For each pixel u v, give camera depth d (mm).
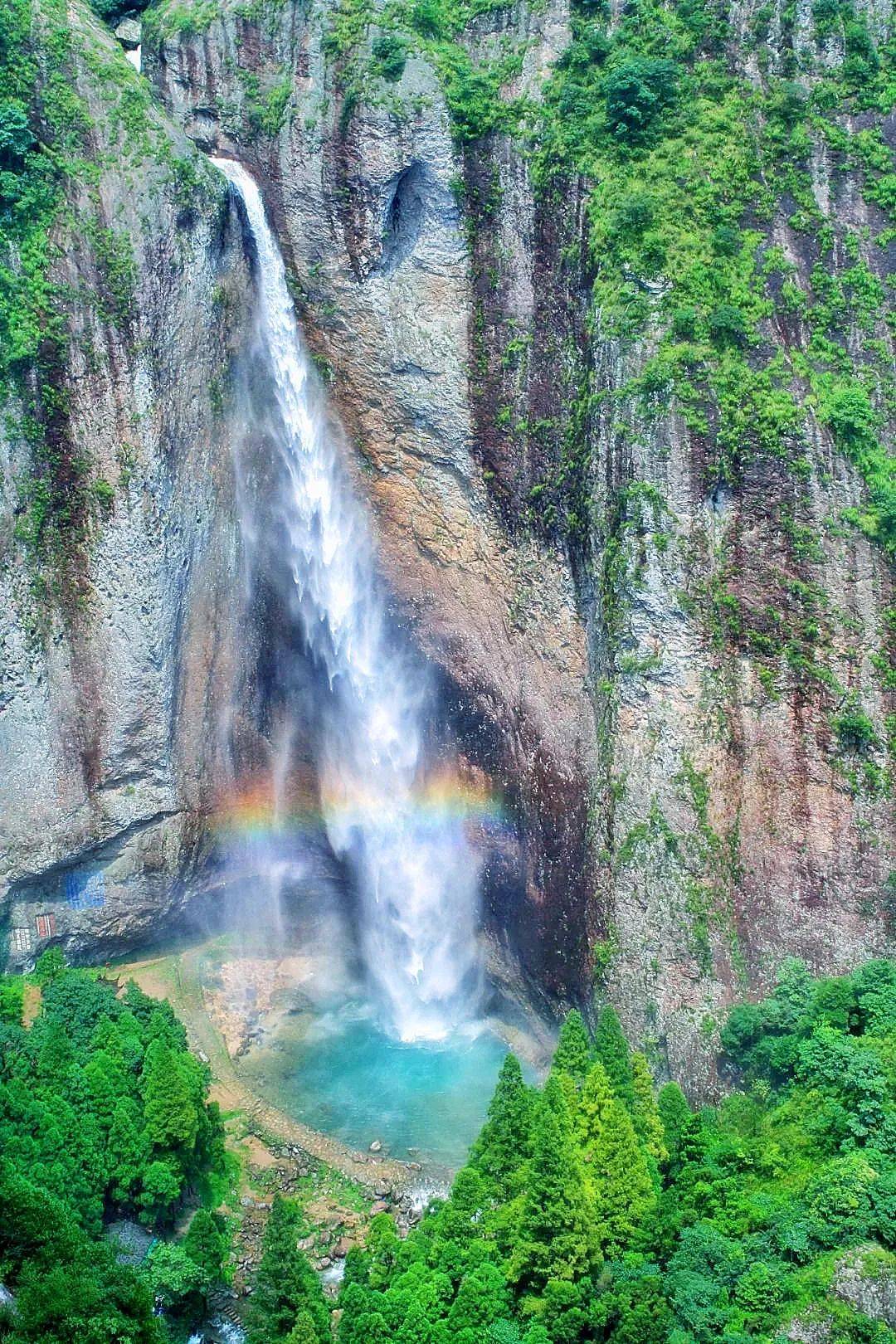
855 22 67938
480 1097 74250
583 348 68750
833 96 67312
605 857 69062
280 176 74812
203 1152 67562
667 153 68000
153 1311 57156
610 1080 61688
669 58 69438
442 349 73938
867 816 64250
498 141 71062
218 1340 59688
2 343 69562
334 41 72938
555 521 71062
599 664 69188
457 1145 71000
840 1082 60031
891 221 66250
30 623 72062
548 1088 59656
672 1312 54438
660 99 68875
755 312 65750
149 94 73750
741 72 68812
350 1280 57031
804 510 64438
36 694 72625
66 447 71688
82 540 72688
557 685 72438
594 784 69875
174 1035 69688
